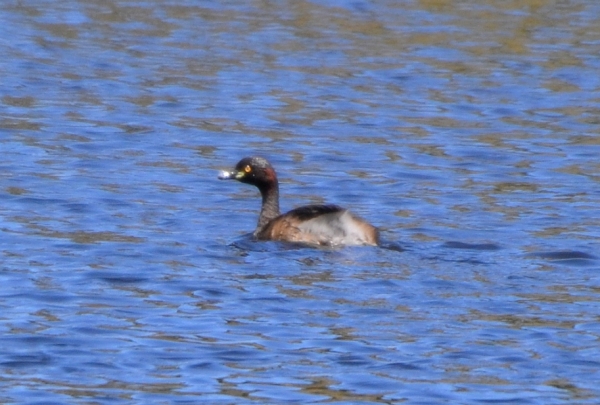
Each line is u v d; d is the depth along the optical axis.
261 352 17.91
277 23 54.69
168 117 38.25
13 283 21.14
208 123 37.66
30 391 16.31
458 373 17.16
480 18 55.97
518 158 34.06
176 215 27.00
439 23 54.75
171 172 31.56
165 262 22.72
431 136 36.56
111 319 19.30
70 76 43.72
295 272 22.02
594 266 22.81
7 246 23.67
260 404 16.00
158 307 19.92
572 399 16.27
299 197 29.55
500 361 17.66
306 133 36.62
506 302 20.41
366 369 17.28
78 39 50.28
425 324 19.22
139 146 34.47
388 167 32.75
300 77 44.59
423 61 47.66
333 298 20.47
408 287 21.17
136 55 47.62
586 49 50.25
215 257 23.14
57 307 19.86
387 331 18.88
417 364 17.50
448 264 22.73
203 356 17.70
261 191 25.62
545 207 28.45
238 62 46.81
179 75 44.38
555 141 36.25
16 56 46.56
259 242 24.36
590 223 26.75
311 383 16.73
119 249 23.66
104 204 27.75
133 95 41.19
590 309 20.09
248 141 35.47
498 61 47.94
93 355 17.69
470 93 42.66
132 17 55.38
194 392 16.38
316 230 24.09
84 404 15.91
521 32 53.16
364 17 56.03
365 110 39.84
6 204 27.38
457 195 29.73
